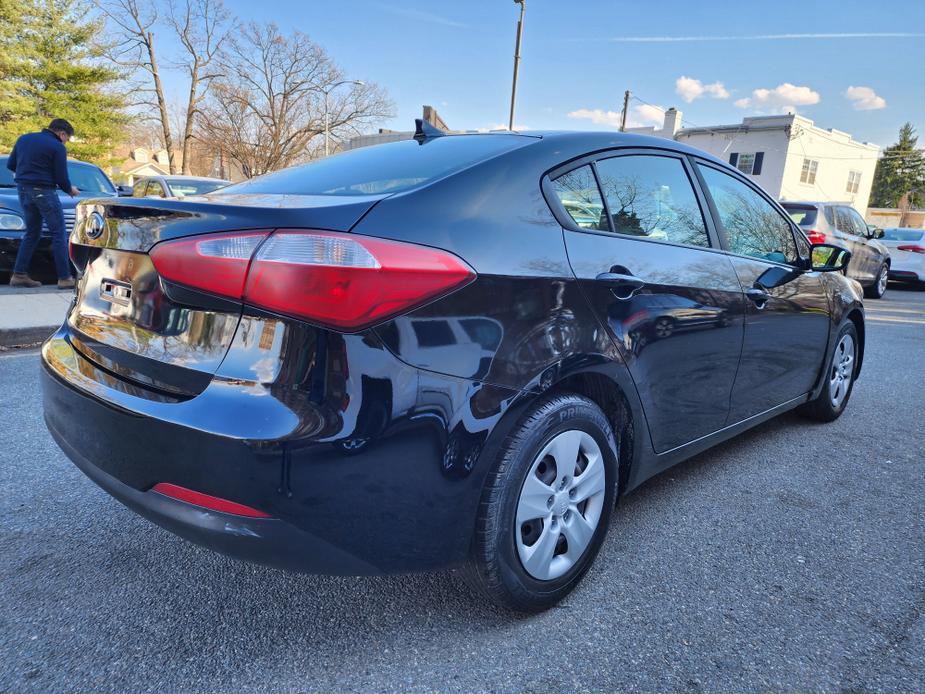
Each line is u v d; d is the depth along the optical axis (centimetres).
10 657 171
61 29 2556
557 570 199
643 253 224
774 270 294
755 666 178
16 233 680
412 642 184
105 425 167
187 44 3662
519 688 167
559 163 209
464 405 163
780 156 3188
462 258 166
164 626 187
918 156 7019
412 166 201
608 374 204
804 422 405
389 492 156
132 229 175
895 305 1112
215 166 4662
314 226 150
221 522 149
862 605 209
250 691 162
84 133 2622
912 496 296
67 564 216
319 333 146
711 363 257
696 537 252
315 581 212
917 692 169
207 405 150
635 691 167
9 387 396
